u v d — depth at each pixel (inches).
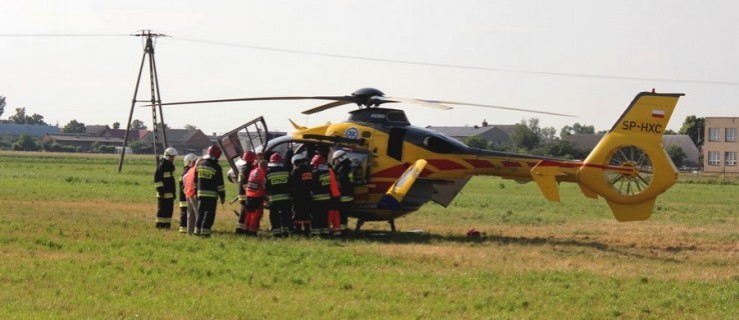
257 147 814.5
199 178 695.1
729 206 1344.7
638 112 723.4
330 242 679.1
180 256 571.8
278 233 718.5
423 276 525.3
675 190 1950.1
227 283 487.8
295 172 732.7
